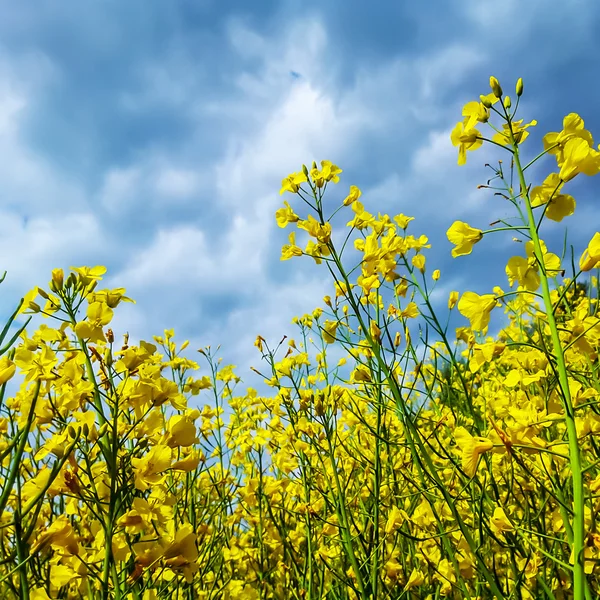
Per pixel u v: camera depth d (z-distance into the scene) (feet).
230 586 2.02
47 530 1.03
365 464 1.72
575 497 0.94
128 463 1.09
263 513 2.19
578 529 0.92
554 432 1.60
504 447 1.03
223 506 1.84
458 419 1.59
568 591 1.28
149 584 1.09
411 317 1.71
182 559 1.06
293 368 1.91
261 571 2.05
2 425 1.24
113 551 1.05
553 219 1.09
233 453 2.56
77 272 1.29
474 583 1.49
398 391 1.32
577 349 1.27
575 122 1.07
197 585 1.83
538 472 1.38
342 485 1.75
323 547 1.75
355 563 1.49
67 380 1.13
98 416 1.12
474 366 1.18
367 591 1.48
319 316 2.00
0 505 0.87
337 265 1.46
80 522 1.44
